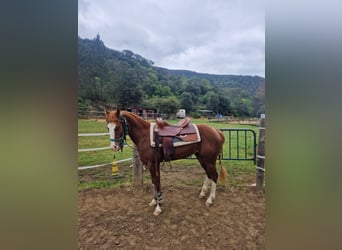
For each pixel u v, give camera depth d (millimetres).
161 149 1623
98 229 1379
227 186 1969
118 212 1599
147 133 1636
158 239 1322
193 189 1977
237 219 1504
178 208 1666
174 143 1622
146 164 1664
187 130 1691
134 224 1462
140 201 1783
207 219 1522
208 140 1716
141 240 1322
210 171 1752
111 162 2504
